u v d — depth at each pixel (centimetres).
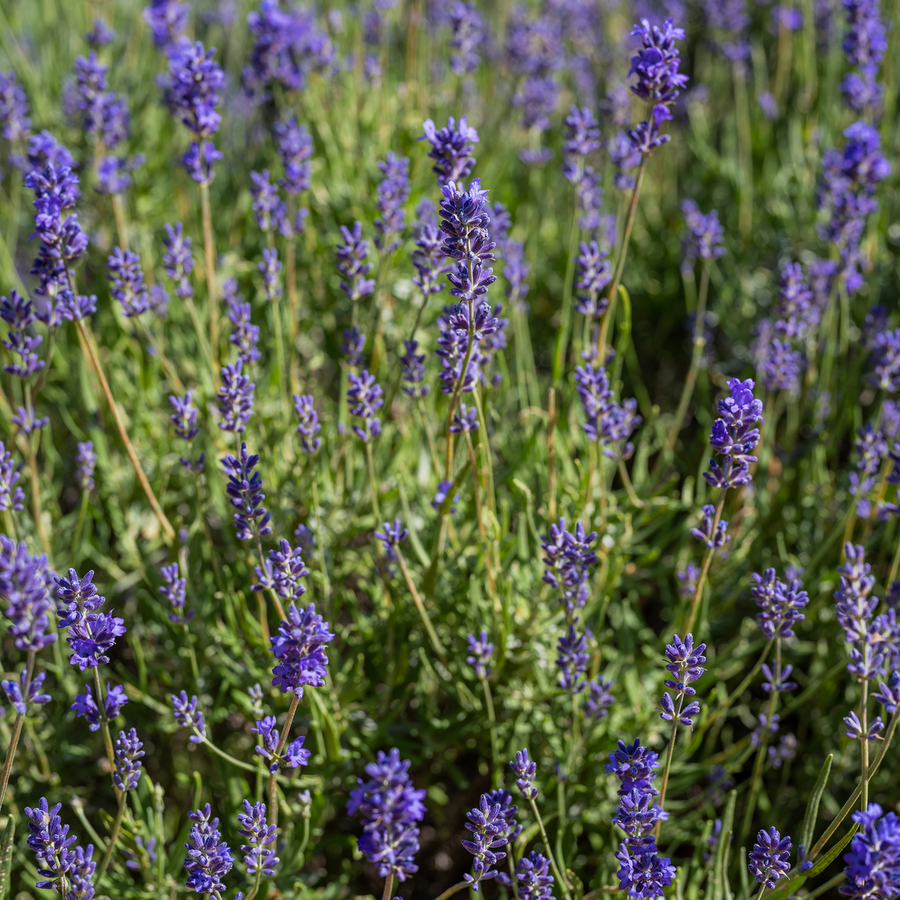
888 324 110
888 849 79
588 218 108
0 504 90
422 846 102
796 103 134
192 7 146
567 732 97
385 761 79
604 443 96
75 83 116
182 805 100
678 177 140
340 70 117
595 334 102
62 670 96
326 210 113
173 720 96
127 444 94
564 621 97
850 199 104
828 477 106
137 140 124
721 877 89
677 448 113
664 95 90
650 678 99
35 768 96
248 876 92
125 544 100
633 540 101
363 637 98
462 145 89
